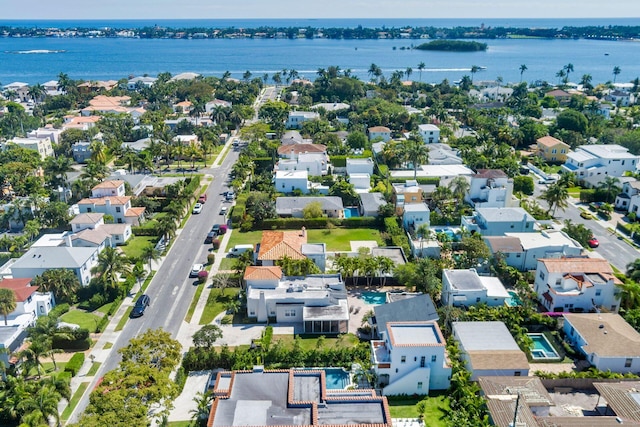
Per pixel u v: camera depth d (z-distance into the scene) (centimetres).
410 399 6756
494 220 10862
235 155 18225
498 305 8475
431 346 6669
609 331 7506
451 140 19125
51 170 13112
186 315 8662
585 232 10900
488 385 6462
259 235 11794
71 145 17875
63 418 6366
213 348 7400
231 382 5766
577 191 14450
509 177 14188
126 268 9219
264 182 14462
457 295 8412
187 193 13225
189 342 7900
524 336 7612
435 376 6838
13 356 7119
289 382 5722
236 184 14138
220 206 13488
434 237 10856
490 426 5834
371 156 17250
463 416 6075
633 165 14988
